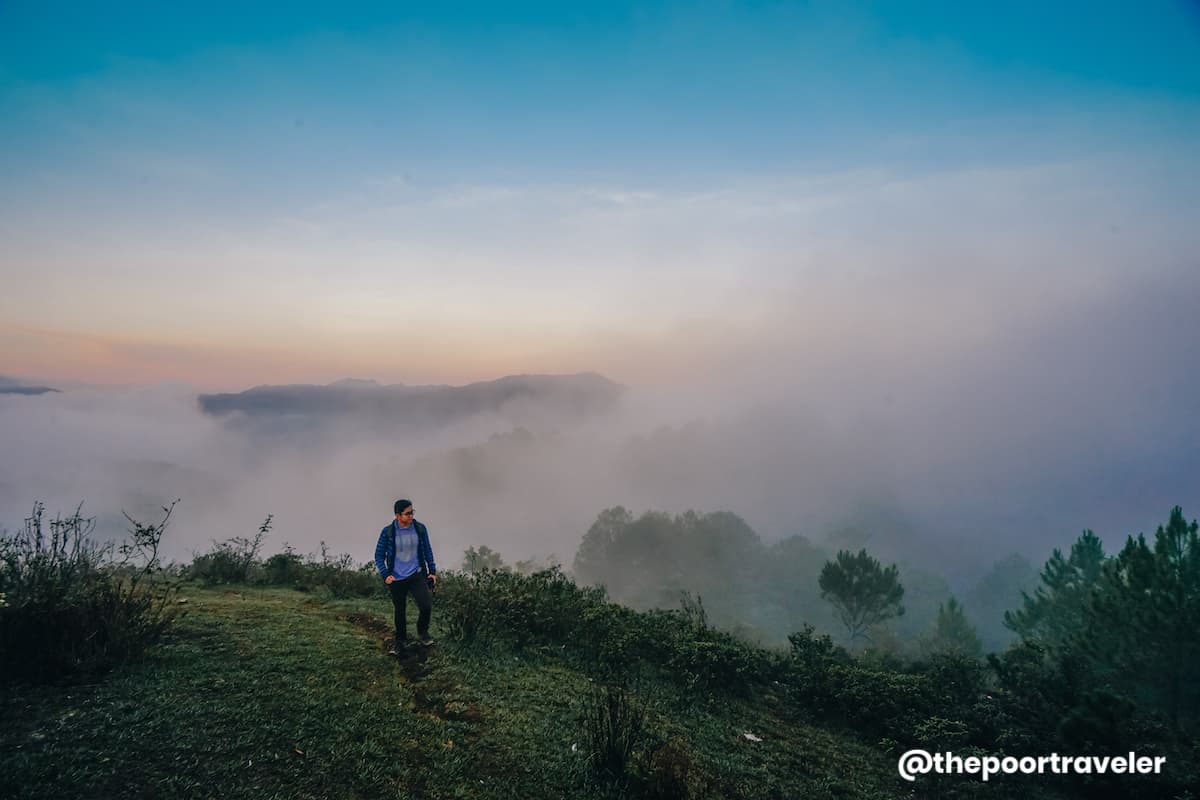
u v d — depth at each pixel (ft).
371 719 15.14
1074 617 68.03
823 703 23.12
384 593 30.50
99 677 15.17
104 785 11.21
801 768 17.56
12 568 16.44
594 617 25.73
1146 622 44.06
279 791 11.81
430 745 14.48
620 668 22.53
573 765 14.53
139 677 15.42
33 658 14.80
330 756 13.25
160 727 13.29
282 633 20.47
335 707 15.35
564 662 22.49
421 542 21.44
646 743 16.10
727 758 17.08
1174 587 43.73
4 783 10.75
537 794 13.28
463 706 16.89
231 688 15.53
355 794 12.17
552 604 27.66
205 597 25.30
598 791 13.66
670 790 13.73
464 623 23.40
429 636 21.83
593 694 19.02
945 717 22.26
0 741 12.00
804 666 26.50
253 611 23.21
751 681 25.49
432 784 12.96
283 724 14.15
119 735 12.78
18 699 13.61
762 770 16.76
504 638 23.79
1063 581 76.74
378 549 20.80
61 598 16.39
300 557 36.09
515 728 16.01
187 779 11.73
